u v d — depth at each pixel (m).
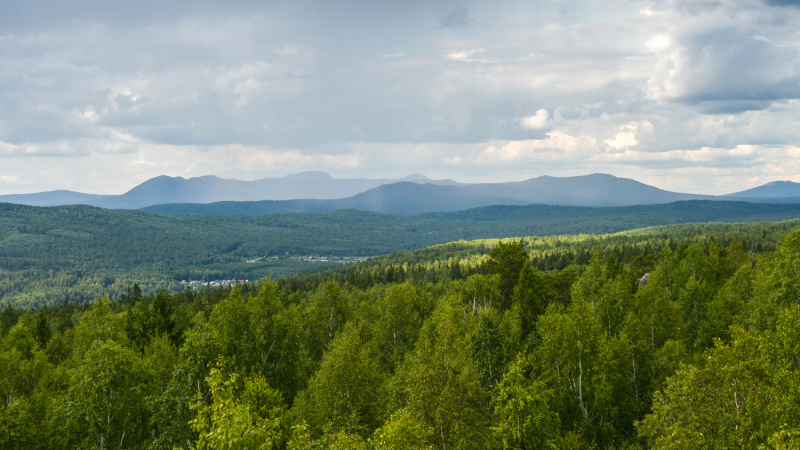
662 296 63.06
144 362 48.06
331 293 87.06
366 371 46.66
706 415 26.41
